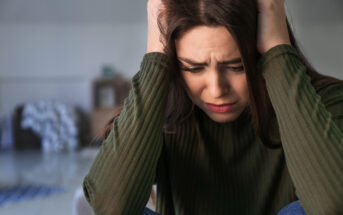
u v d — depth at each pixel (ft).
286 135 2.27
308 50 24.13
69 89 24.06
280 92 2.34
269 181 2.88
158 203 3.14
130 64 24.23
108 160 2.41
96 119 22.29
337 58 24.07
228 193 2.98
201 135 2.96
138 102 2.51
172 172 3.09
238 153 2.92
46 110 21.50
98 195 2.37
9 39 23.56
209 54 2.22
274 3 2.42
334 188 2.07
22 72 23.76
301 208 2.25
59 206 10.55
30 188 12.61
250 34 2.27
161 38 2.45
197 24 2.17
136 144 2.41
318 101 2.28
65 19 23.66
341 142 2.15
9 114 23.56
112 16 23.72
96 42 24.03
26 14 23.25
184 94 2.84
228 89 2.39
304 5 23.77
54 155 19.47
